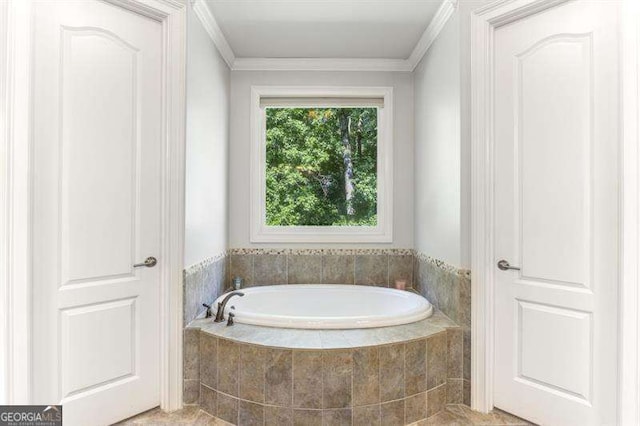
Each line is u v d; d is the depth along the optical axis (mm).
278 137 3006
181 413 1816
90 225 1642
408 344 1765
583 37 1604
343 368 1667
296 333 1826
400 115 2895
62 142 1564
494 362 1861
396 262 2895
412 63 2814
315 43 2588
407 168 2902
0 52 1400
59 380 1547
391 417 1720
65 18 1565
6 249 1417
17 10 1432
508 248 1827
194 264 2045
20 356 1442
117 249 1724
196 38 2057
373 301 2697
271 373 1682
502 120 1848
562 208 1663
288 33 2443
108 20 1690
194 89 2029
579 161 1615
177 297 1871
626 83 1480
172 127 1871
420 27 2363
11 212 1425
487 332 1859
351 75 2883
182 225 1888
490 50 1872
